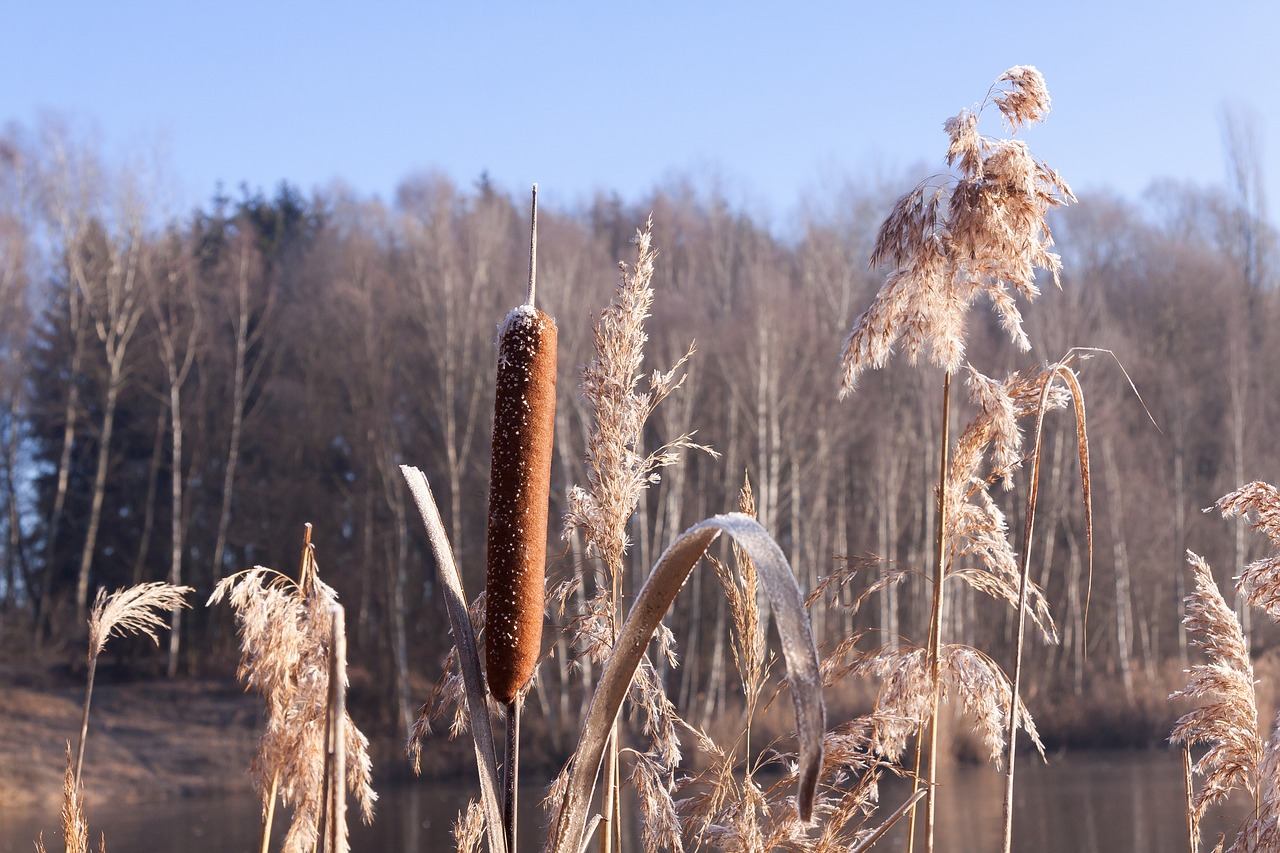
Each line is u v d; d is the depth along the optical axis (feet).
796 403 116.06
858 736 9.13
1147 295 160.86
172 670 103.71
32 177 120.06
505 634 5.56
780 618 4.44
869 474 120.78
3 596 119.75
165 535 126.21
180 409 127.85
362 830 58.80
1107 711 94.43
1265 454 128.47
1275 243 171.22
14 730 85.81
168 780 80.84
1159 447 134.41
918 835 36.58
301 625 6.61
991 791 63.82
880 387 125.39
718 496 116.67
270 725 6.70
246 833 59.41
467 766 84.28
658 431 104.83
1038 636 116.88
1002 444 9.63
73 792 7.71
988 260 9.02
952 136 9.16
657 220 161.38
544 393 5.65
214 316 130.93
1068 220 175.42
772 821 8.91
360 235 139.23
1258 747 10.81
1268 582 10.62
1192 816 11.03
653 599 5.61
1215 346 149.38
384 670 104.83
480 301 116.47
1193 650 119.24
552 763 82.38
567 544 9.52
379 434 110.93
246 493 124.47
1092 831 50.67
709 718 92.68
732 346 118.01
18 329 115.65
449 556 6.37
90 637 8.11
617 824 8.08
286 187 183.83
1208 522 126.82
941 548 9.10
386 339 119.44
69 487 131.44
